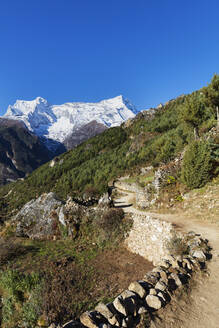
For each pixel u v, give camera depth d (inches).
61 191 3144.7
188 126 1178.6
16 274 394.9
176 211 613.0
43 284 343.3
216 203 526.3
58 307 282.5
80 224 697.6
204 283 232.5
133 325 167.0
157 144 1843.0
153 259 484.7
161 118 3634.4
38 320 263.4
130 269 455.5
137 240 555.5
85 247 607.5
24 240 701.9
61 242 667.4
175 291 214.1
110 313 166.6
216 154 675.4
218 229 419.2
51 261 503.5
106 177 2554.1
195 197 615.5
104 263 500.4
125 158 2815.0
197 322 171.9
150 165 1862.7
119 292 343.3
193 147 668.7
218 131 844.6
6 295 352.5
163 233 471.2
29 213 837.2
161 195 728.3
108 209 682.2
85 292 343.0
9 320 295.0
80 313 274.7
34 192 3836.1
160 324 169.0
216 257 294.8
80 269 458.9
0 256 534.3
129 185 1512.1
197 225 458.6
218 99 1024.2
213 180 626.5
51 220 749.3
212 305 193.5
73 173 3580.2
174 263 261.4
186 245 351.6
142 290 198.8
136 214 598.2
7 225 864.9
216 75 1037.2
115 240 599.5
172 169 781.3
